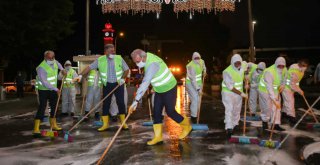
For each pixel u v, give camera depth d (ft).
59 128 27.53
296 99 55.88
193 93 31.81
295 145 21.50
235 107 24.75
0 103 55.11
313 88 80.94
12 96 75.36
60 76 36.45
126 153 19.81
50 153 20.12
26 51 68.08
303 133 25.38
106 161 18.22
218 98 62.39
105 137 24.49
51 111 26.81
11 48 64.64
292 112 29.86
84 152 20.24
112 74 27.09
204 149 20.53
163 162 17.87
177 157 18.80
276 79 26.09
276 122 26.40
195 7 33.17
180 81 137.28
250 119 32.24
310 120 31.73
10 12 59.98
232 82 23.70
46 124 31.09
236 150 20.24
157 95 22.07
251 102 34.30
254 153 19.53
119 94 27.27
